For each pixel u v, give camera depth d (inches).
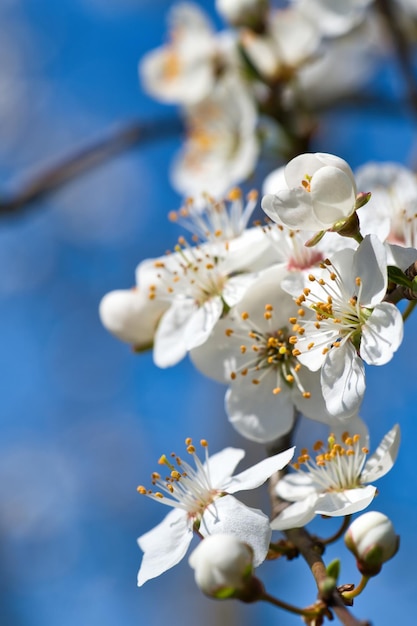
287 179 13.4
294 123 18.5
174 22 19.1
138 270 14.8
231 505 13.6
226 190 18.4
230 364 14.1
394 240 14.9
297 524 13.5
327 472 13.7
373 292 13.4
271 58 18.5
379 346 13.3
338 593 13.3
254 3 18.3
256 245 14.1
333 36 19.4
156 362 14.2
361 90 21.4
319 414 13.9
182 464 13.9
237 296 14.1
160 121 19.3
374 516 13.4
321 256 13.9
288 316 14.0
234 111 18.6
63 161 18.9
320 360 13.5
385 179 15.6
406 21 20.5
